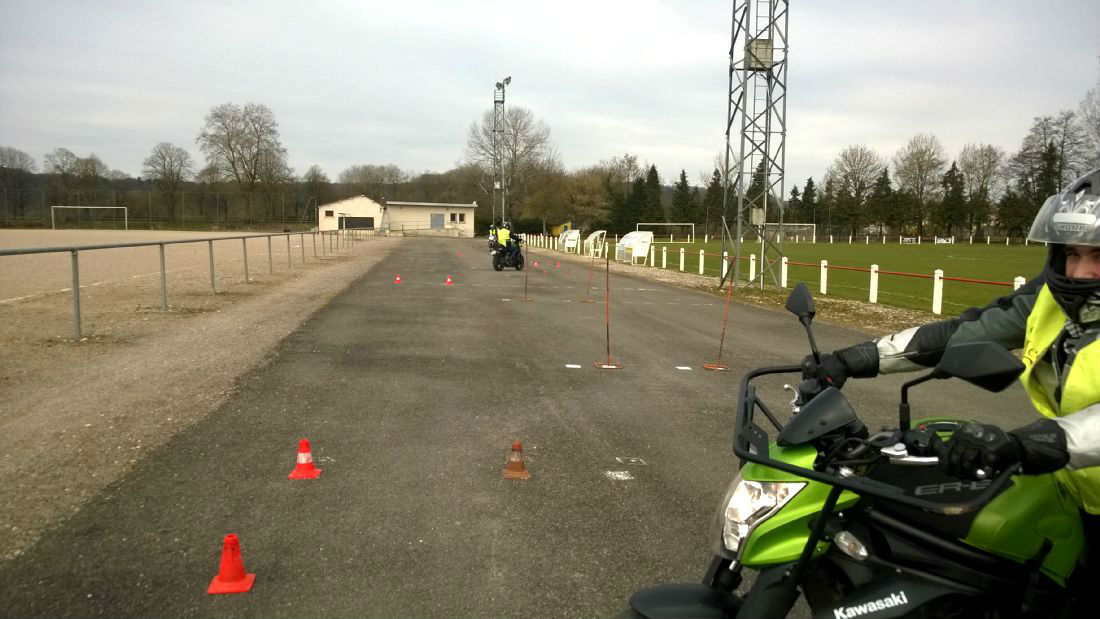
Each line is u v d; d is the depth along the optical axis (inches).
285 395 311.6
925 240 3516.2
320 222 3646.7
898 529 94.5
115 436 246.8
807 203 4008.4
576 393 331.6
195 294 666.8
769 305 762.2
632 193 3646.7
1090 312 93.7
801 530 93.8
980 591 91.7
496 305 685.9
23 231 2704.2
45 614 136.9
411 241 2704.2
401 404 302.2
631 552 169.6
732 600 100.6
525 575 157.3
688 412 300.5
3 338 412.8
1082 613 96.2
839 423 92.2
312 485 207.8
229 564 148.6
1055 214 92.8
